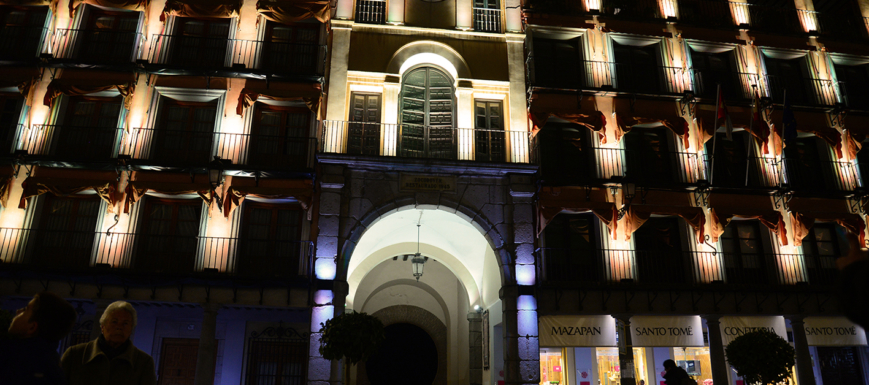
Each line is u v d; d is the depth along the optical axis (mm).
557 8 15625
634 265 14000
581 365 15234
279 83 14180
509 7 15594
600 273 13953
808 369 13828
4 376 2654
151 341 13805
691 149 15281
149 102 13859
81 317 13672
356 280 16281
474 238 15781
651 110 15383
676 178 15016
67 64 13609
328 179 13148
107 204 13117
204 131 13727
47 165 13078
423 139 14414
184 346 13953
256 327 14234
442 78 15078
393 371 18828
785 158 15289
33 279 12102
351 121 14172
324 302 12359
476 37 15242
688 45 16359
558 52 15820
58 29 14141
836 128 16453
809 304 14297
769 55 16922
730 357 11039
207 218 13273
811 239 15672
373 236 15930
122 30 14516
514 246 13383
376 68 14555
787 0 17859
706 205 14852
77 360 3611
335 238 12828
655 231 14844
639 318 13703
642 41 16141
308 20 15000
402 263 19109
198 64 14445
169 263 13070
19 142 13281
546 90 14820
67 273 12023
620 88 15281
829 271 15242
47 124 13391
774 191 15133
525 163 13625
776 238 15039
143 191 12938
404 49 14836
